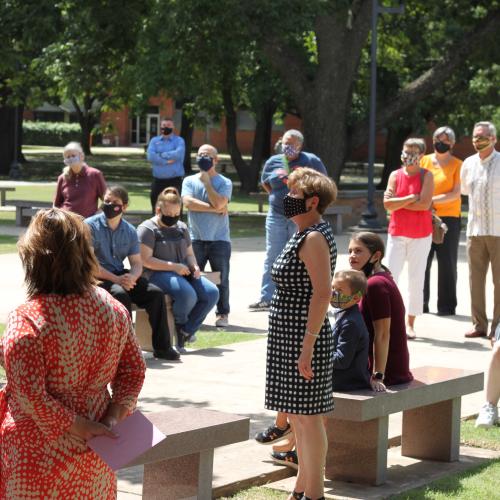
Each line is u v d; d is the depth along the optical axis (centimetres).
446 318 1727
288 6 3197
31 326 498
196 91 3550
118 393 540
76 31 3588
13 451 512
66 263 507
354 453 862
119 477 834
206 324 1612
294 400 742
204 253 1590
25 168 6341
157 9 3300
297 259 735
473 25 3894
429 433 944
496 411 1052
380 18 4528
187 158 6241
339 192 3466
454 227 1736
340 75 3525
